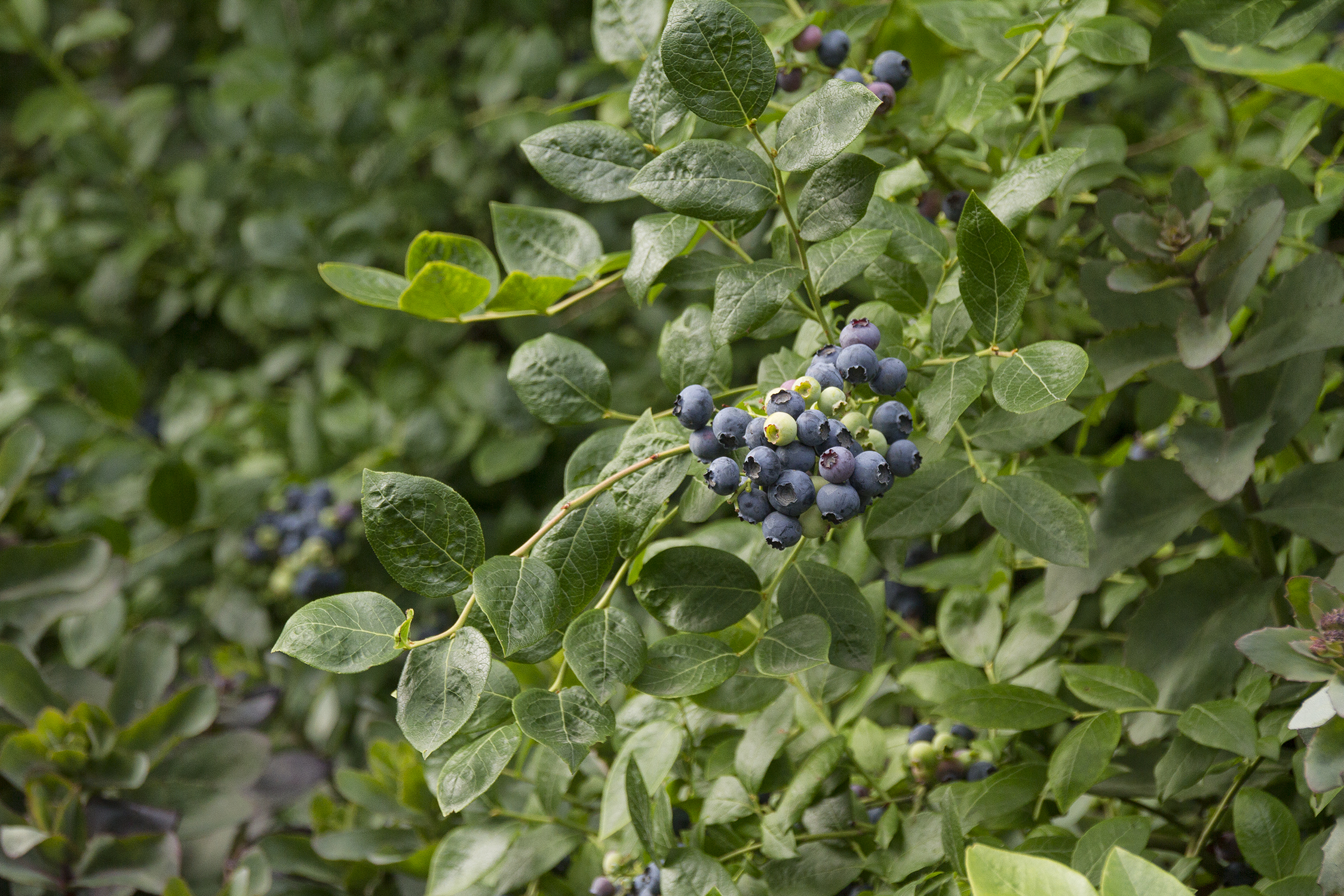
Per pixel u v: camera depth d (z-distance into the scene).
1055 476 1.06
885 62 1.11
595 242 1.10
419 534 0.94
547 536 0.96
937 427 0.96
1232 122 1.36
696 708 1.13
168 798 1.26
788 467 0.93
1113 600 1.17
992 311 0.97
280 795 1.31
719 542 1.12
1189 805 1.09
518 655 0.98
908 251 1.04
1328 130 1.37
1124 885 0.89
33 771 1.23
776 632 0.98
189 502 1.72
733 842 1.07
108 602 1.42
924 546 1.26
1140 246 1.05
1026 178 1.00
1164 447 1.27
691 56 0.94
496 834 1.10
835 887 1.04
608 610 0.97
